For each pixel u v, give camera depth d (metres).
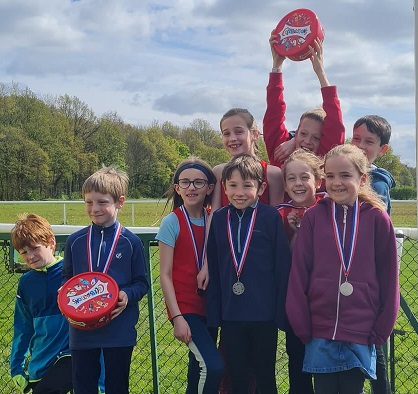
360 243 2.85
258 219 3.10
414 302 5.92
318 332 2.82
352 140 3.79
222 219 3.16
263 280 3.04
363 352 2.75
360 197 2.99
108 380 3.10
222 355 3.42
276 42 3.93
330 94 3.67
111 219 3.28
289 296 2.88
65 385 3.22
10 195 49.50
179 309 3.19
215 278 3.13
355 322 2.77
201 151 66.69
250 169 3.10
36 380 3.38
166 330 5.61
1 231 4.25
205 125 72.81
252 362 3.12
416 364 5.02
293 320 2.83
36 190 50.34
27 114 53.19
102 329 3.07
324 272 2.85
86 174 56.97
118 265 3.19
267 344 3.05
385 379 3.20
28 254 3.38
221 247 3.12
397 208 16.97
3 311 5.68
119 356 3.08
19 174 49.38
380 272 2.89
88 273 3.11
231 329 3.05
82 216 21.64
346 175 2.90
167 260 3.26
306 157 3.26
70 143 55.53
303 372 3.13
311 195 3.22
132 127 61.41
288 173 3.24
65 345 3.38
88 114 60.19
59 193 54.56
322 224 2.93
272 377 3.08
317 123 3.75
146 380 4.57
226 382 3.42
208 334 3.16
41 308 3.39
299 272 2.90
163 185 57.78
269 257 3.07
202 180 3.33
